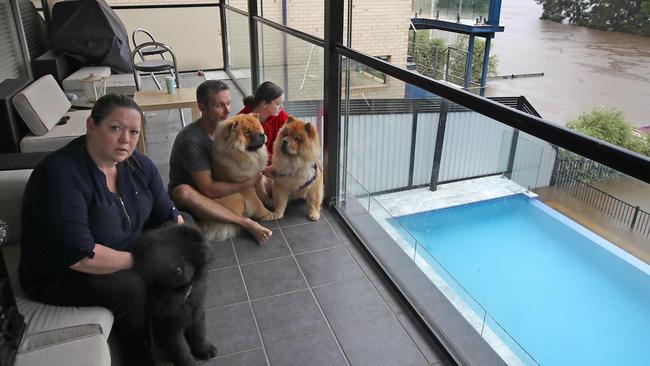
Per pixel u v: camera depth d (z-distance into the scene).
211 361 1.81
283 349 1.88
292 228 2.75
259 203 2.80
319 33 3.52
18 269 1.63
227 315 2.06
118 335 1.68
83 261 1.46
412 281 2.31
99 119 1.46
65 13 4.93
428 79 1.84
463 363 1.79
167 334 1.54
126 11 6.54
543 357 1.72
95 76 3.92
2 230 1.36
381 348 1.90
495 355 1.87
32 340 1.37
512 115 1.42
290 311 2.09
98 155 1.52
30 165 1.97
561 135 1.24
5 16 4.26
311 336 1.95
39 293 1.54
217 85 2.46
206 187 2.53
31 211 1.46
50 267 1.48
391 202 2.68
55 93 3.35
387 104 2.54
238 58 5.99
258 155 2.54
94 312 1.51
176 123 4.55
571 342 1.60
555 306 1.64
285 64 4.14
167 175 3.40
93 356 1.32
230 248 2.55
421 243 2.42
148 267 1.43
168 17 6.75
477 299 2.02
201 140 2.52
